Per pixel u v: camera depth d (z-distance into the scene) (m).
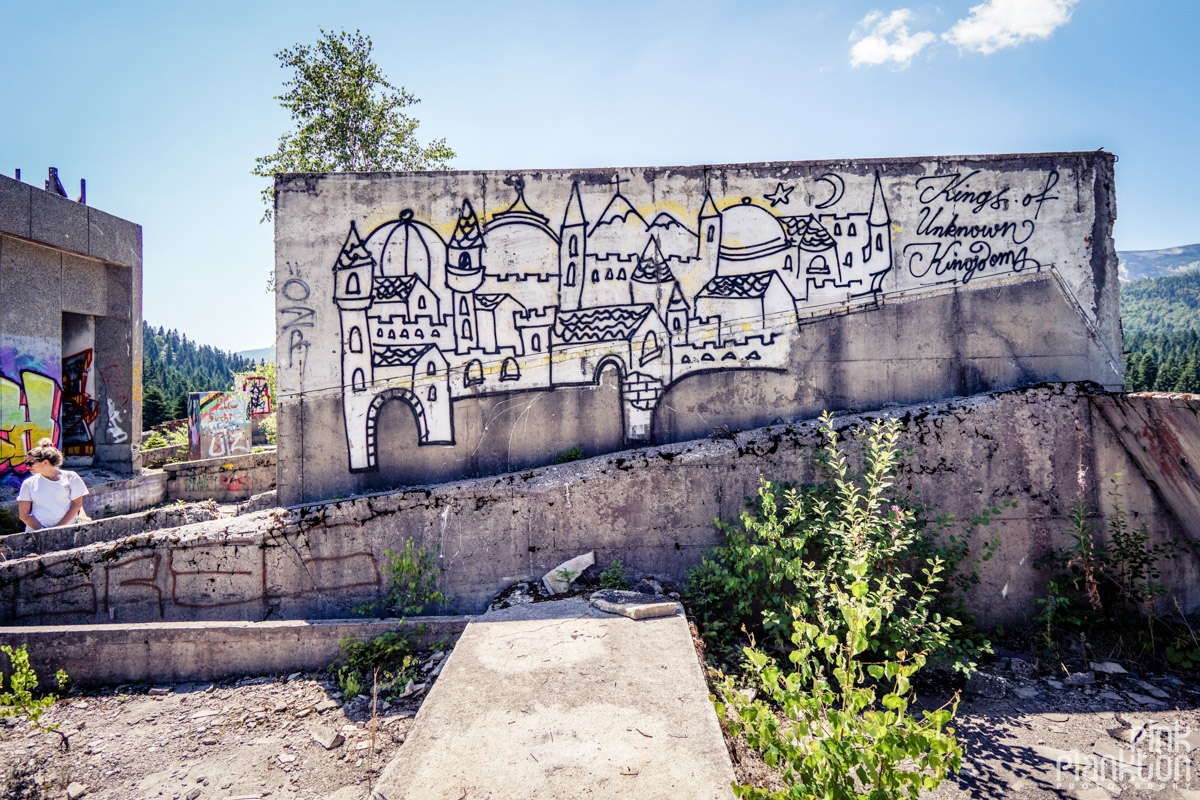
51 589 4.56
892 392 5.44
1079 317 5.44
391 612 4.79
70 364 9.14
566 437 5.38
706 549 4.91
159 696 3.96
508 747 2.55
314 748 3.30
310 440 5.27
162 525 5.36
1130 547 4.85
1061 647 4.69
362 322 5.31
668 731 2.66
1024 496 4.97
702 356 5.42
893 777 1.96
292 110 15.48
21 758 3.25
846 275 5.45
